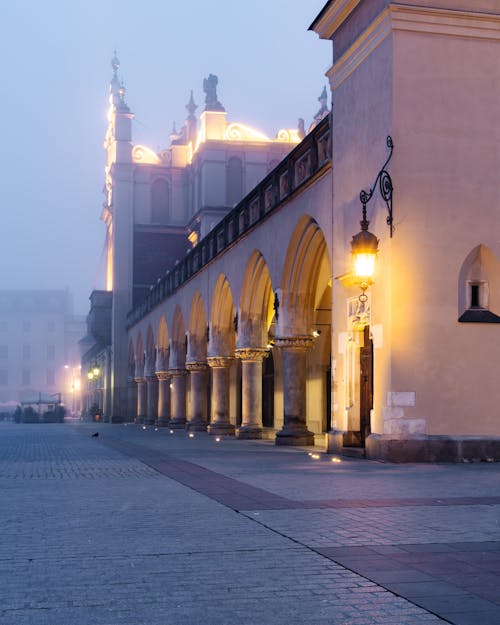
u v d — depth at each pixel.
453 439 15.48
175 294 41.34
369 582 5.27
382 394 15.84
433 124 16.11
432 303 15.80
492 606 4.69
